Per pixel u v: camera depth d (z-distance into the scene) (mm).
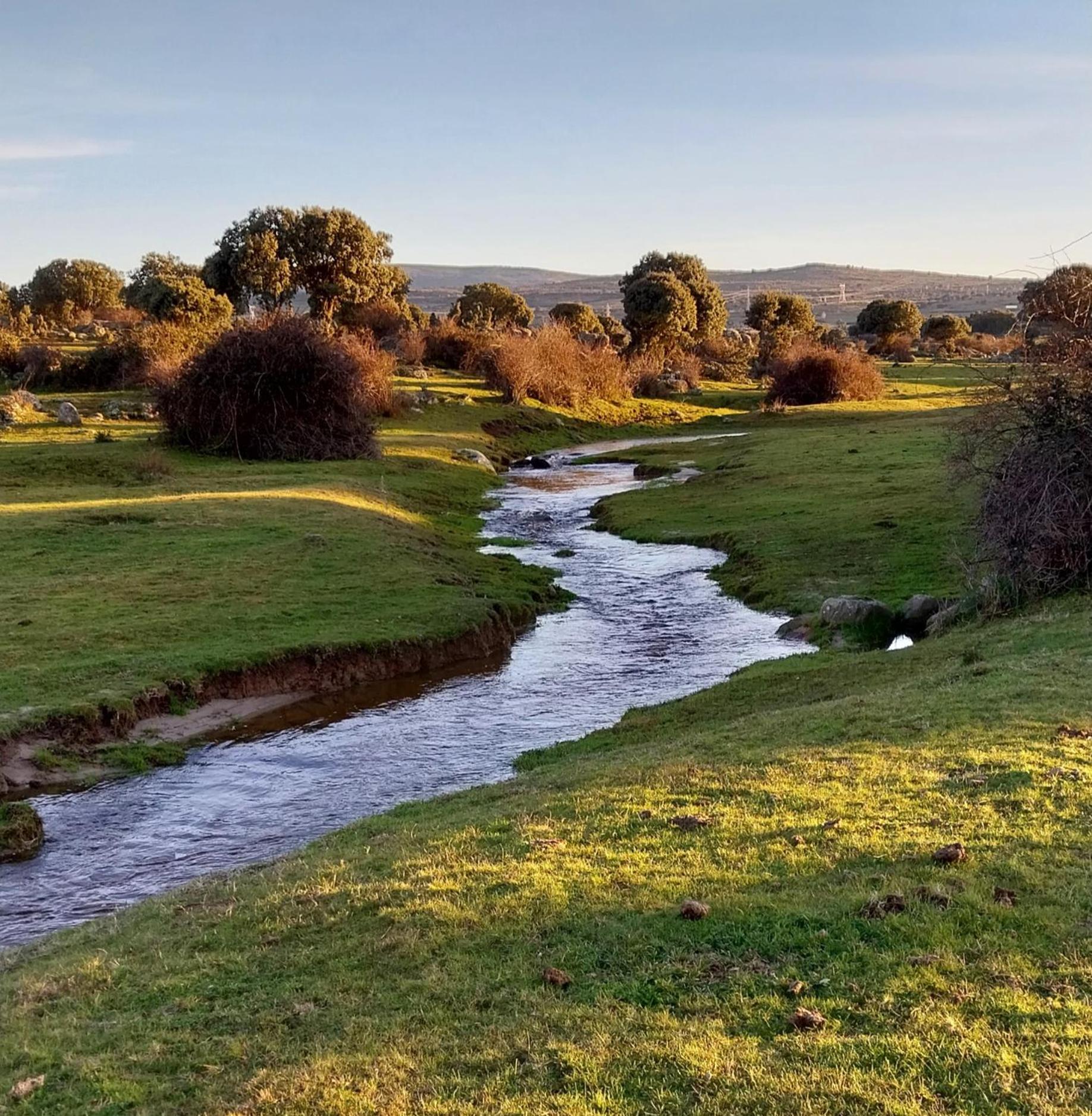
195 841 17797
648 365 117500
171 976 10039
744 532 43312
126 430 62594
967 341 168625
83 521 38812
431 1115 7023
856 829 11188
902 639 27031
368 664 27438
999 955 8273
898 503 44469
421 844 12953
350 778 20672
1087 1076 6703
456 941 9672
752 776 13547
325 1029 8531
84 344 102125
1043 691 15930
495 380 96000
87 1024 9312
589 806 13211
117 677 24062
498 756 21703
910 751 13812
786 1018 7707
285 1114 7219
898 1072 6941
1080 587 23594
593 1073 7258
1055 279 26438
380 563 35531
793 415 95062
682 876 10461
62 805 19422
